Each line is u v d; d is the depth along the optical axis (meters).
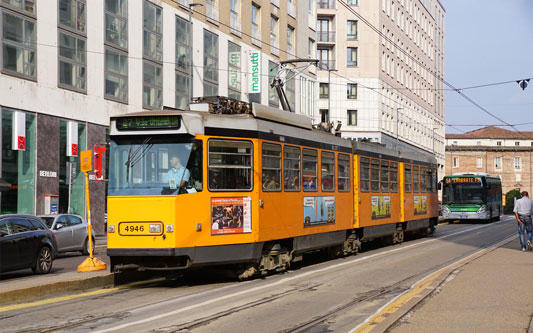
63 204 30.31
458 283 12.66
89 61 31.50
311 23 52.59
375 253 21.38
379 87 69.12
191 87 37.47
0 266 14.67
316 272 15.85
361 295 12.01
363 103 69.06
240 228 13.70
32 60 28.28
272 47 45.53
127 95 33.88
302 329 8.94
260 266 14.48
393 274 15.34
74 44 30.64
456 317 9.15
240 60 42.19
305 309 10.54
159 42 35.91
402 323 8.81
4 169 26.77
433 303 10.39
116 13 33.16
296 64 49.31
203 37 38.69
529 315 9.24
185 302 11.34
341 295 12.02
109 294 12.55
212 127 13.34
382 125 69.75
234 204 13.61
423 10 88.25
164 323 9.39
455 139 117.31
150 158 12.99
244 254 13.72
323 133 17.98
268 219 14.52
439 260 18.81
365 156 21.14
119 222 12.86
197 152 13.02
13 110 27.23
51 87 29.28
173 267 12.66
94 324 9.43
